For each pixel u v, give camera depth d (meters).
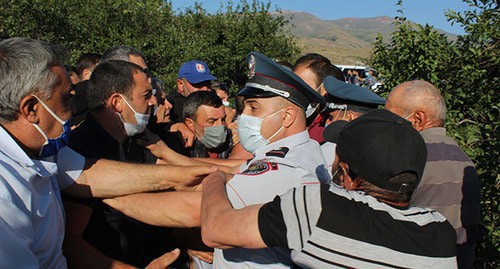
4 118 1.71
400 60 4.46
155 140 2.84
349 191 1.60
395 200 1.58
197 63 5.20
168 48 11.90
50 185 1.83
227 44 15.21
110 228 2.29
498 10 4.27
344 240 1.51
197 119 3.64
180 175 2.10
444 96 4.25
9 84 1.67
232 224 1.63
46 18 10.92
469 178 2.63
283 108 2.10
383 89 4.67
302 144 2.10
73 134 2.53
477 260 3.65
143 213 2.09
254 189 1.86
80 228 2.14
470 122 4.20
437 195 2.52
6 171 1.59
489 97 4.09
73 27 11.14
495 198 3.70
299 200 1.57
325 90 3.35
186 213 2.02
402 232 1.52
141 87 2.51
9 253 1.53
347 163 1.63
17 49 1.71
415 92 2.74
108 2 11.81
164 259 1.96
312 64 3.42
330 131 2.79
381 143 1.55
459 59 4.26
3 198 1.53
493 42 4.36
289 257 1.90
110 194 2.14
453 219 2.54
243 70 14.92
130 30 11.57
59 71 1.79
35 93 1.71
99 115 2.49
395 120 1.61
